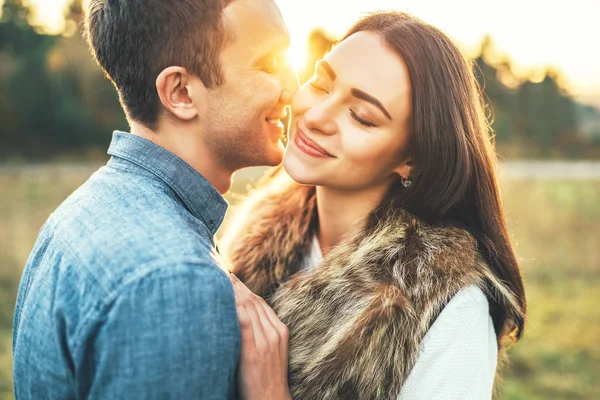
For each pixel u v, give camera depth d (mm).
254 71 1361
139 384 995
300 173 1529
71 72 25125
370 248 1495
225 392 1097
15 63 25562
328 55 1518
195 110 1333
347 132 1482
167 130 1349
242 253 1826
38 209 9633
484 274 1478
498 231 1636
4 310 5242
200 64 1304
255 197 1964
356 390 1334
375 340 1332
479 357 1354
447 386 1317
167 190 1293
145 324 1004
